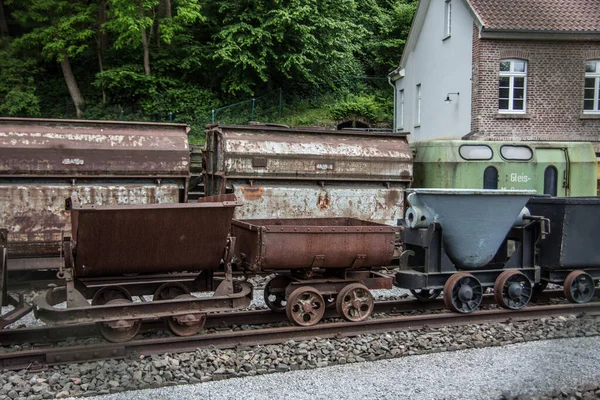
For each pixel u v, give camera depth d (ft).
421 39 84.17
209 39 92.58
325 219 30.96
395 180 42.55
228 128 38.86
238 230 27.50
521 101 68.03
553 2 70.18
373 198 42.14
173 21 81.15
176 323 23.71
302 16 81.61
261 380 20.12
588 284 31.42
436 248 28.78
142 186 35.96
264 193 39.06
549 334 25.94
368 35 114.21
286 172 39.29
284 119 87.20
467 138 66.59
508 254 36.55
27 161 33.09
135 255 23.49
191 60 85.56
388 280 27.73
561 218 30.42
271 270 26.94
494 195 28.35
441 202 28.04
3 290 23.61
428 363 22.08
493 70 66.18
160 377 20.01
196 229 23.57
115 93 85.56
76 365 20.83
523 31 64.80
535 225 30.40
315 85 94.07
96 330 24.25
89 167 34.42
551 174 45.70
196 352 22.15
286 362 21.66
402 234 30.37
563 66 67.72
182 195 37.14
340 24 86.89
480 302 28.78
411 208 28.91
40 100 84.07
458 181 42.88
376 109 96.78
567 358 22.59
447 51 74.79
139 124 36.52
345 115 90.94
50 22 80.53
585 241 30.96
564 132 68.39
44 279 35.63
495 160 43.68
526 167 44.50
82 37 77.10
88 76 88.89
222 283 24.59
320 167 40.16
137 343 22.11
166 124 37.22
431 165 44.14
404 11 112.68
